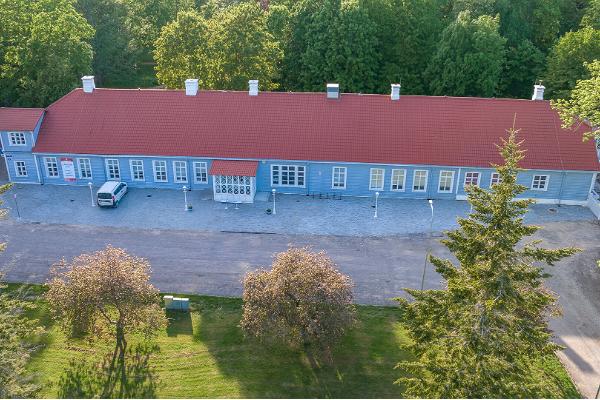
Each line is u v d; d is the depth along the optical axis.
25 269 37.50
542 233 42.53
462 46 63.00
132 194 48.28
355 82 65.12
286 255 29.47
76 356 29.86
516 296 21.72
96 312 28.27
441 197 47.69
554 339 31.19
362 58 63.94
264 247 40.34
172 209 45.78
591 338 31.39
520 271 22.00
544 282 36.31
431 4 68.62
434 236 41.97
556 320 32.78
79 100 50.69
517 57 68.69
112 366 29.16
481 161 46.25
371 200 47.44
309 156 46.75
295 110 49.12
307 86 66.69
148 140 48.47
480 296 22.03
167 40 61.25
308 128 48.16
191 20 61.25
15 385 22.97
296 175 47.62
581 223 44.12
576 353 30.19
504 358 21.80
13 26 58.09
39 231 42.25
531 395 20.55
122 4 81.50
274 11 68.44
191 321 32.59
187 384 28.02
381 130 47.81
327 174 47.31
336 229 42.84
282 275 28.00
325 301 27.11
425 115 48.44
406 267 38.06
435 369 21.69
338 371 28.84
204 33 61.53
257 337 28.88
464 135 47.44
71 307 27.06
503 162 46.00
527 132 47.34
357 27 62.94
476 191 23.19
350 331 31.70
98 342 30.83
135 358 29.70
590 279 36.78
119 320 28.61
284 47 68.94
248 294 28.55
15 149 48.62
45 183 49.97
